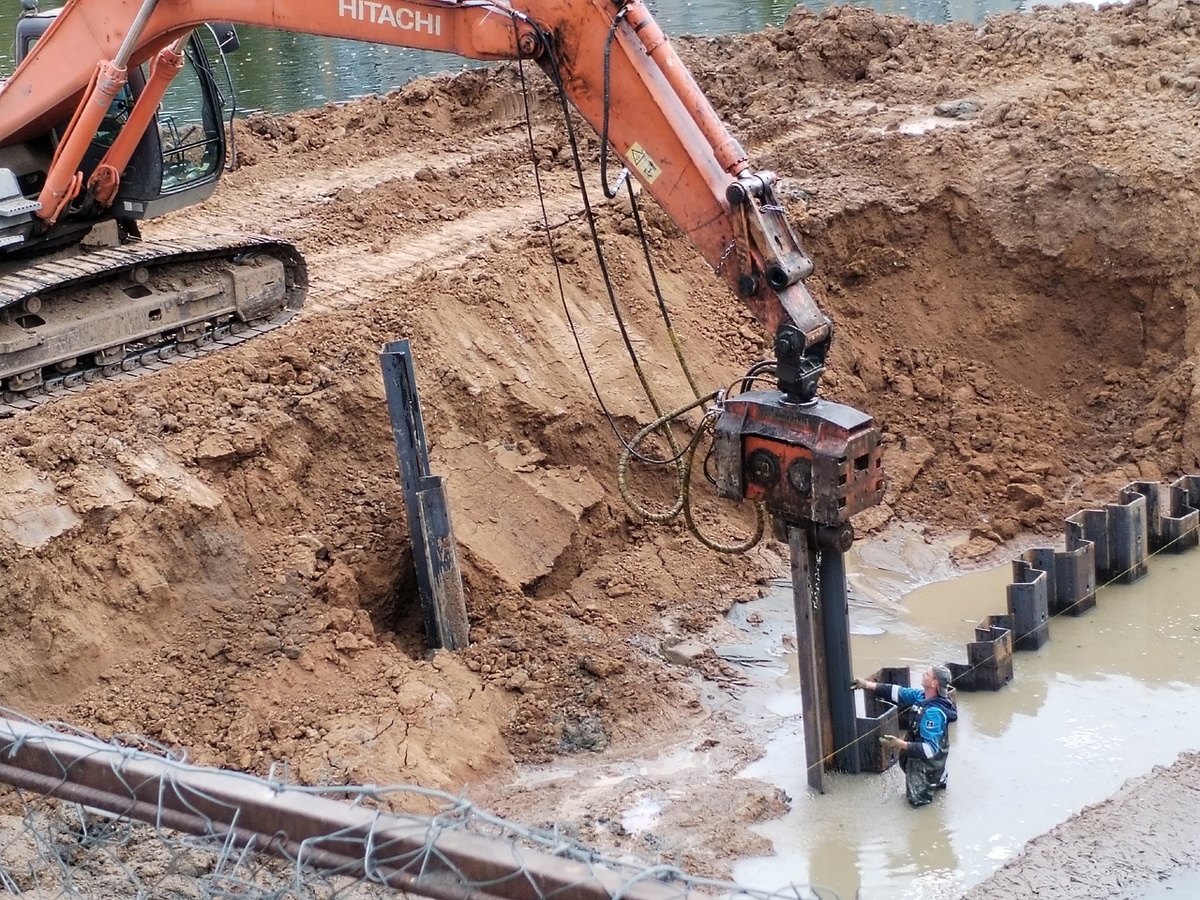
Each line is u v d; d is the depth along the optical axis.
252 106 27.61
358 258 15.97
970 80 20.45
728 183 9.74
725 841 10.45
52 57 12.52
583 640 12.84
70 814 8.85
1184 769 11.25
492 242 16.12
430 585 12.18
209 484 12.04
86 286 12.70
